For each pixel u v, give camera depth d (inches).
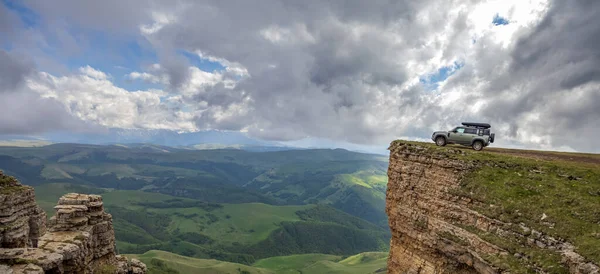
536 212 903.1
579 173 988.6
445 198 1152.8
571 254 773.9
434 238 1155.3
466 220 1069.8
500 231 946.7
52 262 1124.5
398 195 1360.7
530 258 840.9
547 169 1043.9
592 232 786.8
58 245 1299.2
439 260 1143.0
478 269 964.6
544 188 965.8
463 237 1047.6
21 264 1042.7
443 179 1179.9
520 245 884.6
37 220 1315.2
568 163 1135.0
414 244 1261.1
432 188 1210.6
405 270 1294.3
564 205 886.4
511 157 1159.0
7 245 1104.8
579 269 744.3
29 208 1279.5
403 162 1353.3
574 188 936.9
